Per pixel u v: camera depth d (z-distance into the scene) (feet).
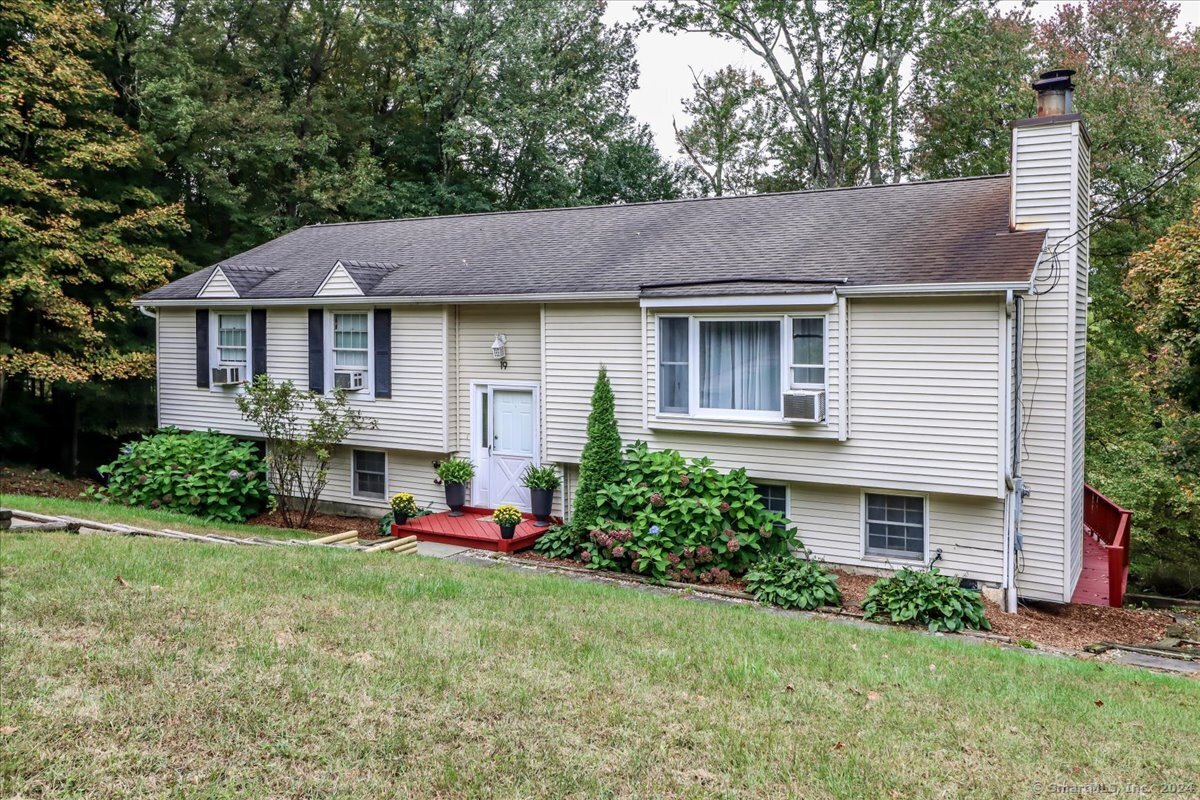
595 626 25.17
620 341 43.52
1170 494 59.41
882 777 16.01
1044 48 76.43
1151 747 18.69
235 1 86.12
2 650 18.56
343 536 42.83
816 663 23.13
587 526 41.45
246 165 83.71
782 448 39.70
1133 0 76.07
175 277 76.59
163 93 68.74
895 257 38.42
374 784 14.33
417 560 34.94
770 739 17.29
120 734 15.24
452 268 50.70
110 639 19.70
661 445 42.75
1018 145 38.11
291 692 17.52
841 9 81.97
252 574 27.48
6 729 14.93
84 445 79.10
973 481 35.60
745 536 38.73
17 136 62.18
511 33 88.58
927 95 82.79
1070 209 37.24
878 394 37.35
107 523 38.70
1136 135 66.54
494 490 49.34
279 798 13.73
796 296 37.32
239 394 55.11
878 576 39.47
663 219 51.80
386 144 97.81
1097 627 35.47
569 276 45.34
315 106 86.79
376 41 98.78
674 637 24.85
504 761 15.49
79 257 60.90
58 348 65.10
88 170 66.39
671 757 16.19
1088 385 64.85
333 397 51.37
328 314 51.44
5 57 60.34
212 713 16.31
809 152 97.50
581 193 104.22
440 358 48.39
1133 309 64.39
